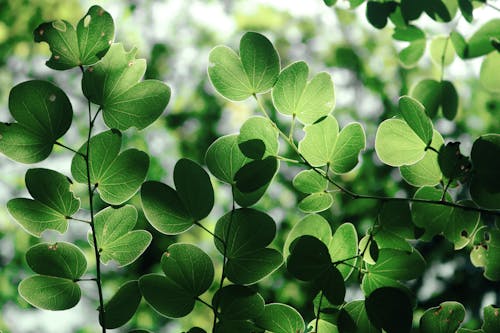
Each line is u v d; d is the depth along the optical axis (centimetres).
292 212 313
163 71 362
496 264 80
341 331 77
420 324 78
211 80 74
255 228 75
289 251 76
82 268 75
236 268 75
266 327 76
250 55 74
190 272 75
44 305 75
